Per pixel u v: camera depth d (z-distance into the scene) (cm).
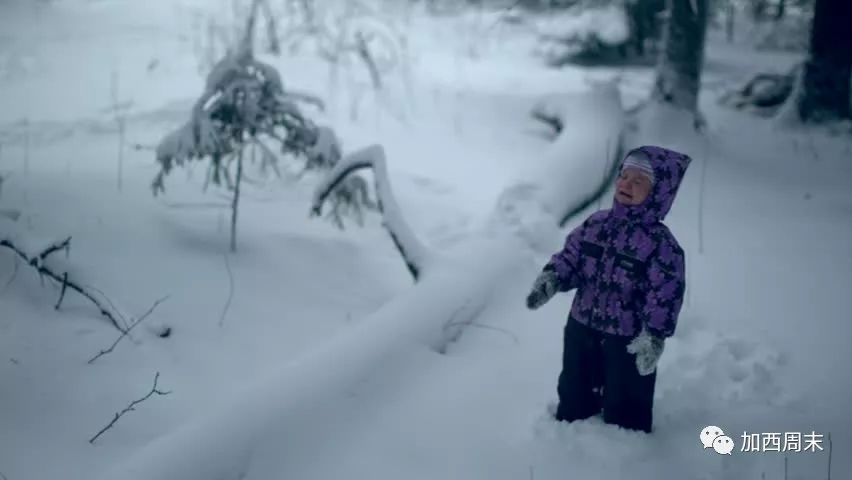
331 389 374
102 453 356
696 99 1010
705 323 516
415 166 859
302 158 796
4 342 434
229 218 639
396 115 1035
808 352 486
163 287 519
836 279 614
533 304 369
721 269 631
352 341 414
